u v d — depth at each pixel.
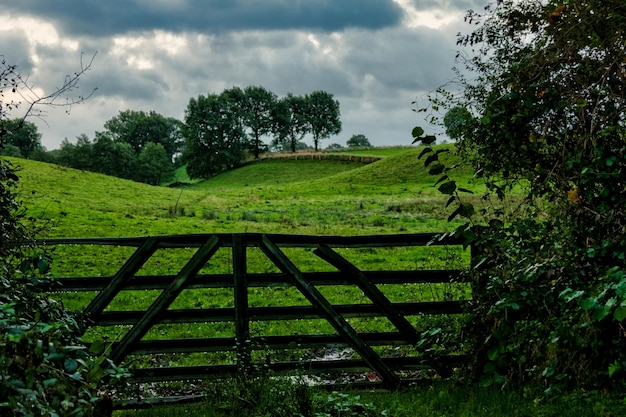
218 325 13.33
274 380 6.97
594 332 6.16
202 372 7.44
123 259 23.64
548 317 6.69
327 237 7.68
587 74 6.81
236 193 69.50
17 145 150.88
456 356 7.68
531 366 7.11
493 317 7.32
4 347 3.63
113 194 55.75
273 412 6.30
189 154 134.38
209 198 60.41
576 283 6.54
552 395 6.41
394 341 7.80
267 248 7.56
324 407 6.59
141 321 7.30
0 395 3.26
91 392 4.08
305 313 7.62
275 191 73.88
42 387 3.58
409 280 7.89
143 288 7.43
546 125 6.99
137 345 7.38
